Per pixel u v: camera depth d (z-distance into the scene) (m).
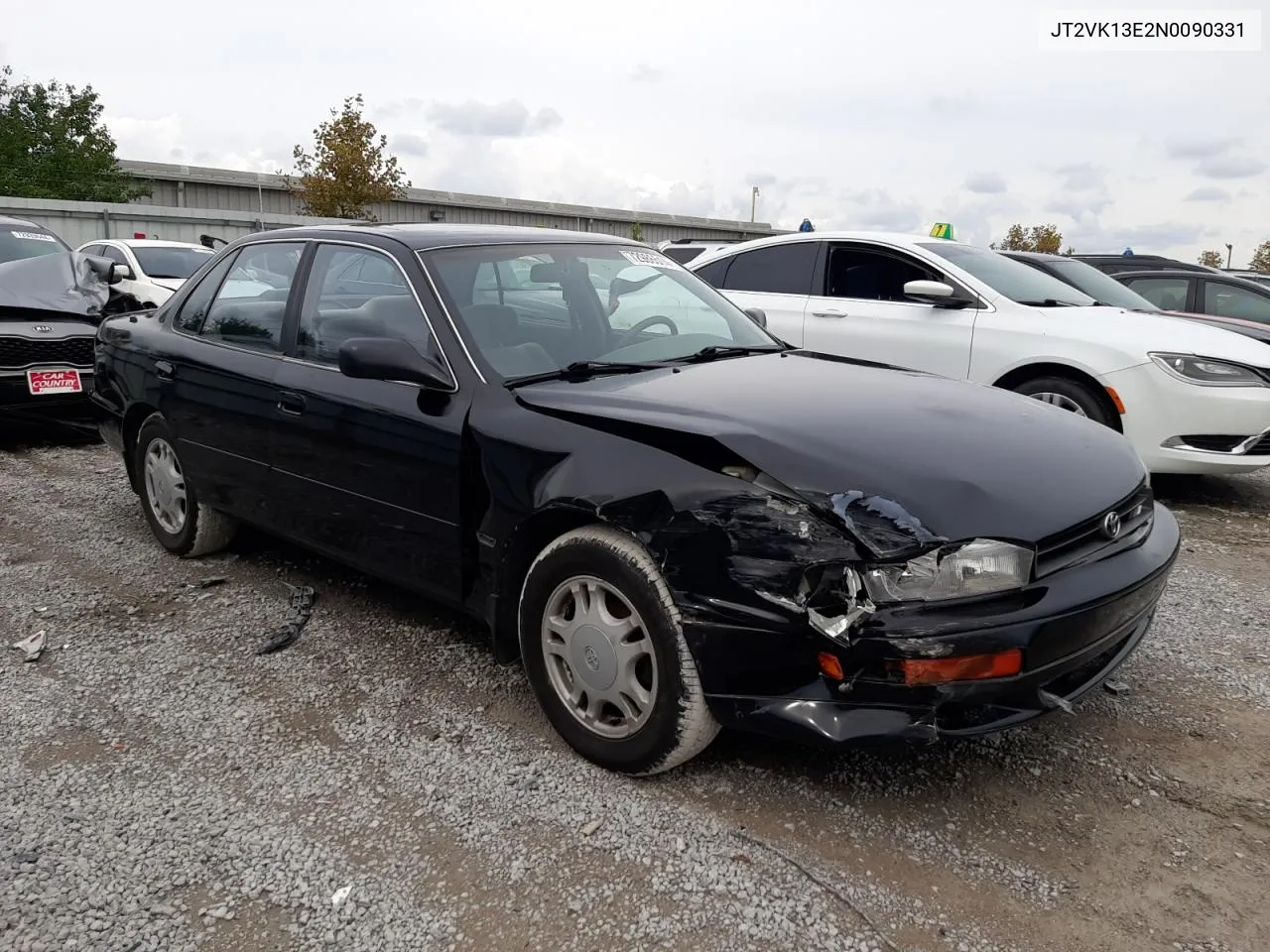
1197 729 3.10
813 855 2.44
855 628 2.30
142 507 5.18
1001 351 6.11
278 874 2.38
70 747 2.97
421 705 3.22
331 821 2.59
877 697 2.33
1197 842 2.51
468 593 3.17
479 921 2.22
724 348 3.72
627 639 2.68
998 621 2.29
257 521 4.02
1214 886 2.34
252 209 41.00
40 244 8.88
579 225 47.78
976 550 2.30
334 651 3.64
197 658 3.58
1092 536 2.61
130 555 4.72
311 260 3.87
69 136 35.81
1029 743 2.99
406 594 4.21
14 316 6.89
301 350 3.74
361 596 4.19
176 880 2.36
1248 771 2.85
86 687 3.36
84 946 2.14
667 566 2.51
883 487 2.37
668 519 2.52
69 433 7.71
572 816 2.60
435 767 2.85
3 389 6.81
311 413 3.55
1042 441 2.81
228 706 3.22
